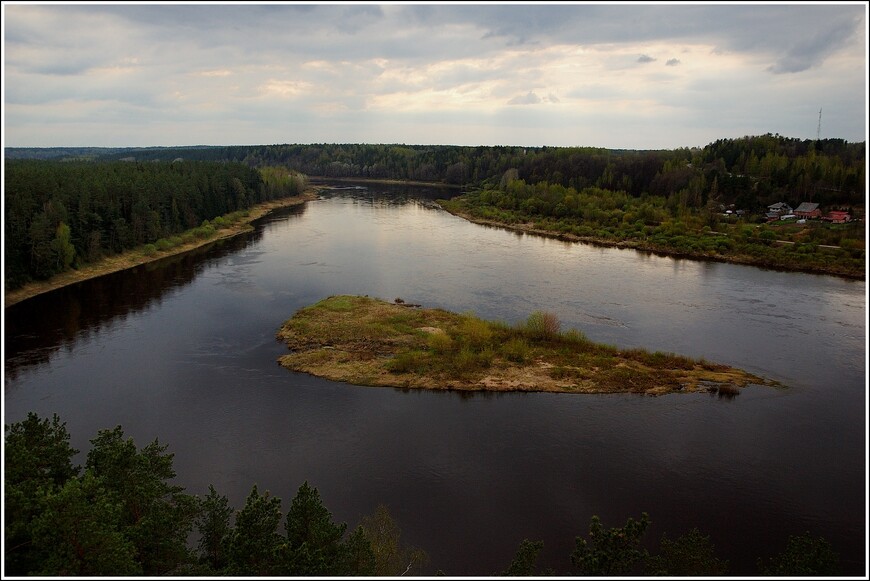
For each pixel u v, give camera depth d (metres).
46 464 27.81
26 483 23.34
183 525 28.16
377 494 38.19
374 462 41.75
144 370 56.47
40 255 83.75
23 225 83.31
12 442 25.42
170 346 62.81
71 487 21.45
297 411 48.88
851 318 74.94
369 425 46.81
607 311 76.69
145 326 69.00
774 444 44.41
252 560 24.36
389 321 69.62
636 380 54.47
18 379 54.16
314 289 85.94
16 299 78.62
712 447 43.97
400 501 37.50
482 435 45.56
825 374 57.22
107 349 61.84
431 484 39.38
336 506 36.88
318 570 23.00
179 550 25.67
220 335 66.19
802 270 102.12
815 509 37.00
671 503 37.53
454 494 38.34
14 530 20.70
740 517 36.22
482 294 84.12
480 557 32.50
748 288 89.31
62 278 87.88
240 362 58.56
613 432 46.12
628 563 26.42
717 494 38.50
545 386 53.31
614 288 88.31
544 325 64.69
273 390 52.56
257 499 26.52
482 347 61.19
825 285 91.88
